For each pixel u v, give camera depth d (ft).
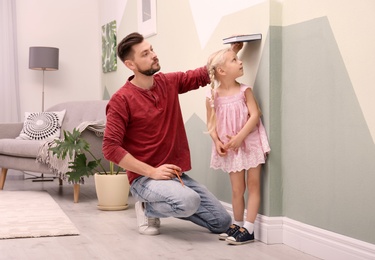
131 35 9.48
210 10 11.64
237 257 8.36
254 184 9.43
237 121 9.43
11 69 20.56
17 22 20.98
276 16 9.32
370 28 7.22
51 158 14.69
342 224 7.89
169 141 9.78
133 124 9.68
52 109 18.65
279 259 8.24
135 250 8.86
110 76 20.36
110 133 9.39
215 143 9.64
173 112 9.93
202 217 9.99
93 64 21.85
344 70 7.78
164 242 9.45
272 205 9.37
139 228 10.25
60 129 17.83
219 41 11.24
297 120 8.95
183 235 10.04
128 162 9.36
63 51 21.56
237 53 10.37
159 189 9.39
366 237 7.42
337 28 7.91
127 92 9.60
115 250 8.87
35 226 10.72
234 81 9.60
